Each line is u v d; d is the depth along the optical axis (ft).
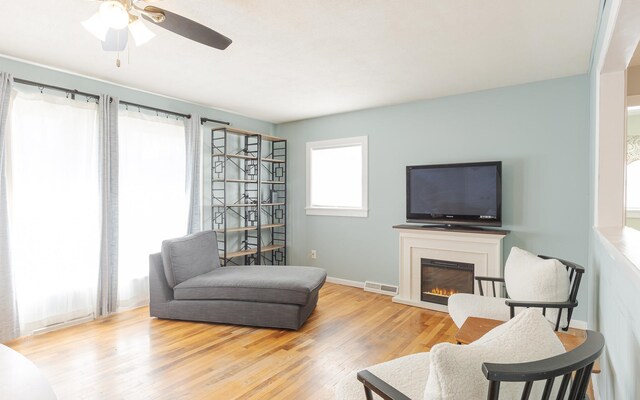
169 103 13.44
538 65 9.90
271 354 8.79
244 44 8.61
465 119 12.63
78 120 10.72
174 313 11.09
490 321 6.81
